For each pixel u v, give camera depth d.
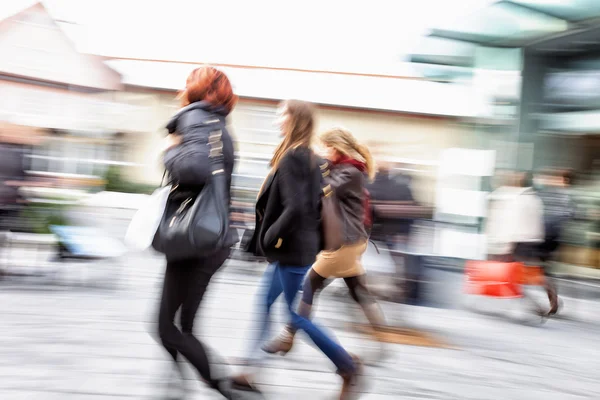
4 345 5.64
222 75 3.86
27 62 19.47
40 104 19.34
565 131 13.73
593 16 11.72
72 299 8.09
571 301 11.75
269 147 19.08
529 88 14.31
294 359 5.84
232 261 12.93
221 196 3.64
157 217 3.66
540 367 6.45
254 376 4.71
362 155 5.61
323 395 4.80
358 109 19.95
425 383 5.43
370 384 5.24
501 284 9.38
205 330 6.82
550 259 10.12
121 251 9.26
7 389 4.46
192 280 3.74
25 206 8.91
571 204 10.11
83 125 18.94
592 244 13.27
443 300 10.34
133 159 19.78
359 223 5.52
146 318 7.17
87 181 10.58
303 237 4.35
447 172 15.60
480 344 7.32
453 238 15.02
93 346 5.79
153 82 20.00
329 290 10.04
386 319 8.04
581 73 13.38
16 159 8.77
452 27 13.36
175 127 3.79
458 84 15.53
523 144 14.46
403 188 9.26
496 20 12.65
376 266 9.05
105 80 20.03
